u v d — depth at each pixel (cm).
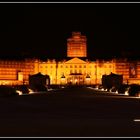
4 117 4831
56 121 4384
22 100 8781
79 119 4616
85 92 15450
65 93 14062
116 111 5775
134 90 11762
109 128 3806
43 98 9925
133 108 6412
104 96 11388
